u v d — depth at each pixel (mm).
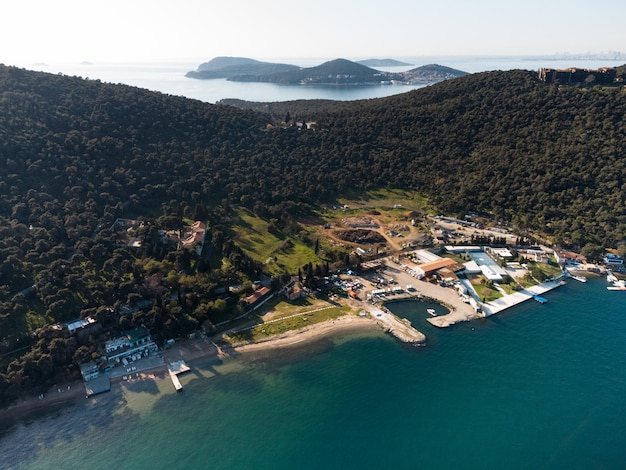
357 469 85188
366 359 116375
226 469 85625
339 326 130250
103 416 98062
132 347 116875
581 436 91250
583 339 122875
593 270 163125
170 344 120562
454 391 104375
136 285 129875
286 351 119812
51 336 111000
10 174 157875
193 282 136750
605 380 106688
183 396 104000
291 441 91812
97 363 110312
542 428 93500
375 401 101938
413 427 94500
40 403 101188
